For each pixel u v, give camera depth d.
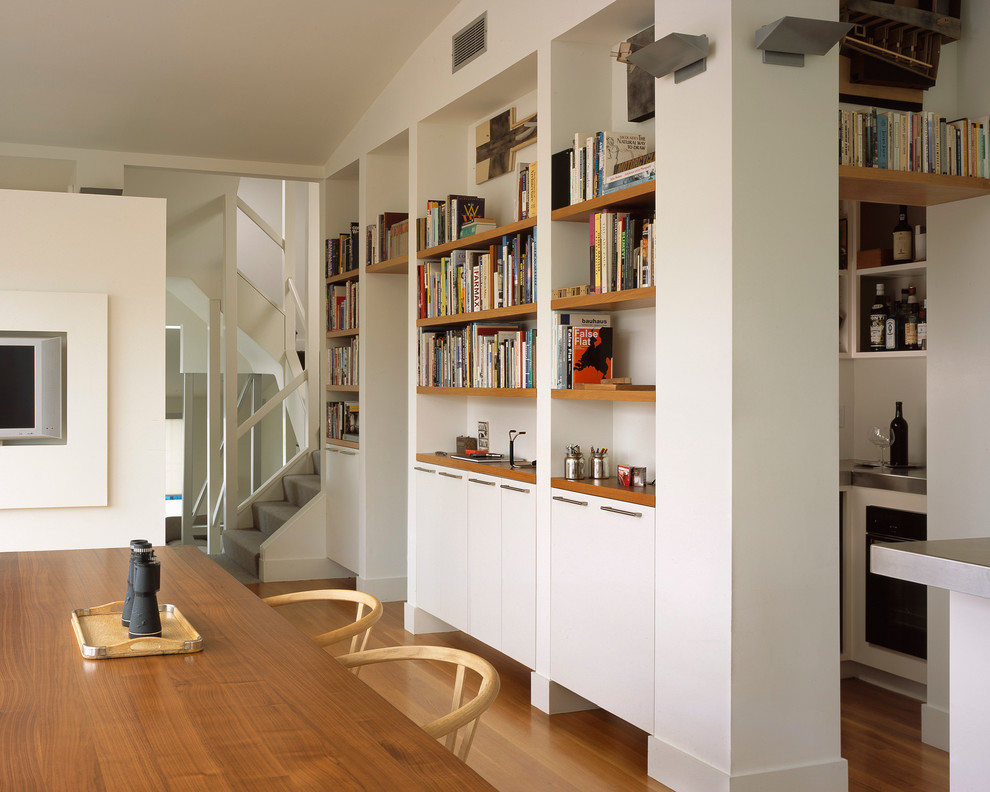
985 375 3.53
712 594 3.03
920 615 4.06
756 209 2.98
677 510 3.19
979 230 3.55
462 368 4.90
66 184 7.02
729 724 2.95
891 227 4.59
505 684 4.46
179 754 1.46
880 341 4.52
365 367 6.19
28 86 5.55
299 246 9.91
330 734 1.55
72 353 5.20
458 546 4.83
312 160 6.89
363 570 6.20
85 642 2.07
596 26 3.86
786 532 3.02
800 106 3.04
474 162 5.38
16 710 1.67
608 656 3.59
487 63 4.55
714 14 3.01
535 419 4.79
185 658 2.00
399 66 5.51
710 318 3.04
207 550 7.99
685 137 3.15
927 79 3.46
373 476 6.21
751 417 2.97
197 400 8.62
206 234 8.45
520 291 4.33
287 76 5.59
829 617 3.08
